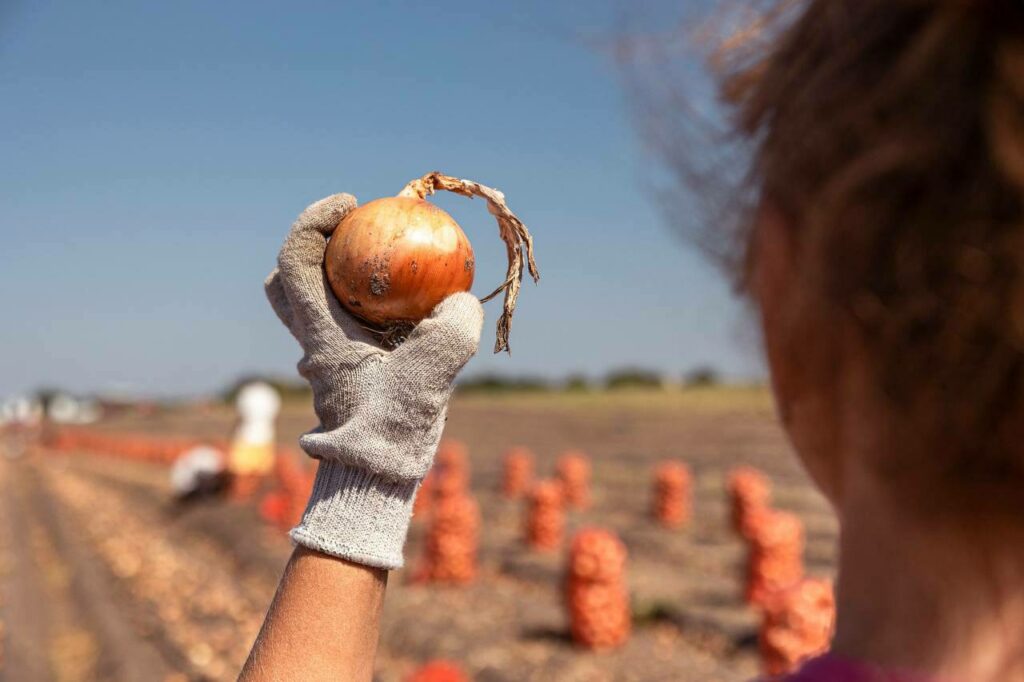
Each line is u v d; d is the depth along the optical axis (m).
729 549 13.57
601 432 33.34
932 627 0.66
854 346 0.67
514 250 1.58
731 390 43.97
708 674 8.23
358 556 1.26
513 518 18.08
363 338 1.42
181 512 22.62
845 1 0.68
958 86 0.60
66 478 41.59
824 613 5.68
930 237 0.60
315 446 1.31
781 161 0.71
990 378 0.59
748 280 0.81
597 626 9.04
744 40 0.88
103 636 11.10
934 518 0.65
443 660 9.01
